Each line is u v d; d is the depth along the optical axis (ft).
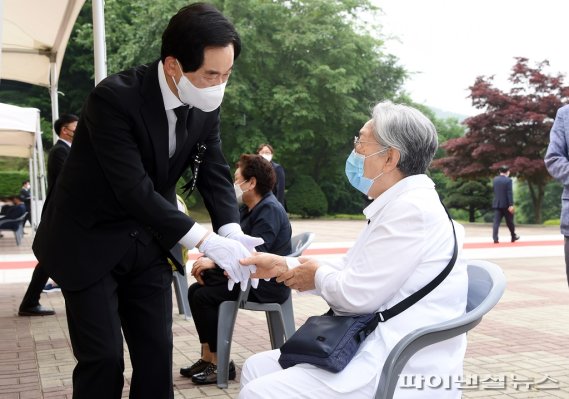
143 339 8.07
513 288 25.46
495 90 86.07
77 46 106.11
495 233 48.29
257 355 7.68
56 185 7.75
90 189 7.43
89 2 106.52
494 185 48.39
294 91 92.63
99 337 7.40
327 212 107.14
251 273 7.64
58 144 18.99
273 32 94.79
